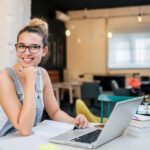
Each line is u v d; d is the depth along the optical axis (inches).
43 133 56.3
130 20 386.6
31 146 47.0
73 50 413.7
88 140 48.6
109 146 47.5
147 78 348.8
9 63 103.0
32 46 59.5
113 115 46.1
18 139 51.4
